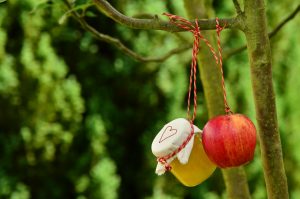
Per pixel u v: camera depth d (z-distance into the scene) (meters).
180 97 4.66
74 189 4.59
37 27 4.33
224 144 1.43
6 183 4.34
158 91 4.67
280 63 4.80
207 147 1.46
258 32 1.42
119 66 4.65
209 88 2.25
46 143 4.42
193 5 2.29
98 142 4.55
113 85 4.68
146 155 4.73
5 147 4.36
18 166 4.41
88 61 4.63
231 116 1.47
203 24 1.48
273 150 1.46
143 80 4.67
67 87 4.41
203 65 2.24
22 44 4.30
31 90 4.34
